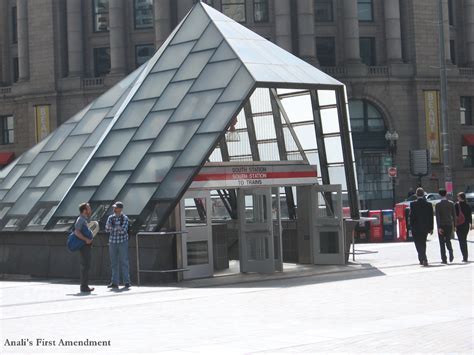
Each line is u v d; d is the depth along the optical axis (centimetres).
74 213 2819
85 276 2375
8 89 8519
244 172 2686
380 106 7938
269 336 1482
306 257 2969
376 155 7950
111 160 2816
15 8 8806
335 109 2847
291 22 7919
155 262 2542
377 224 4225
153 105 2823
